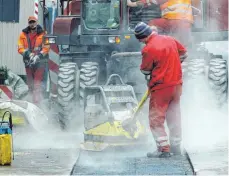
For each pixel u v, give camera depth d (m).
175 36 28.88
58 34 29.66
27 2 44.16
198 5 29.84
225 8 29.83
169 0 28.66
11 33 44.53
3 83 33.41
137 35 22.03
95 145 22.08
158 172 18.58
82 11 29.23
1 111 26.66
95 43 29.06
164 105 21.84
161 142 21.45
